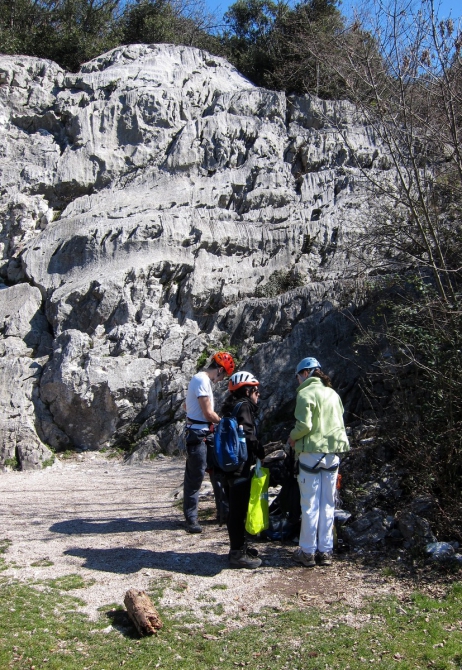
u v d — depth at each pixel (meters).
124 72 12.34
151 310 9.98
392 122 6.81
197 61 13.12
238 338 9.92
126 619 4.01
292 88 13.32
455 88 6.35
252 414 4.92
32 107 12.08
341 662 3.52
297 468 5.03
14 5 16.88
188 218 10.88
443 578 4.46
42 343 9.84
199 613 4.09
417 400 5.77
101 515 6.17
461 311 5.34
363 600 4.21
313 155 12.05
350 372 8.08
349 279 9.10
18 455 8.65
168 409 9.09
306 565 4.77
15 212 11.12
